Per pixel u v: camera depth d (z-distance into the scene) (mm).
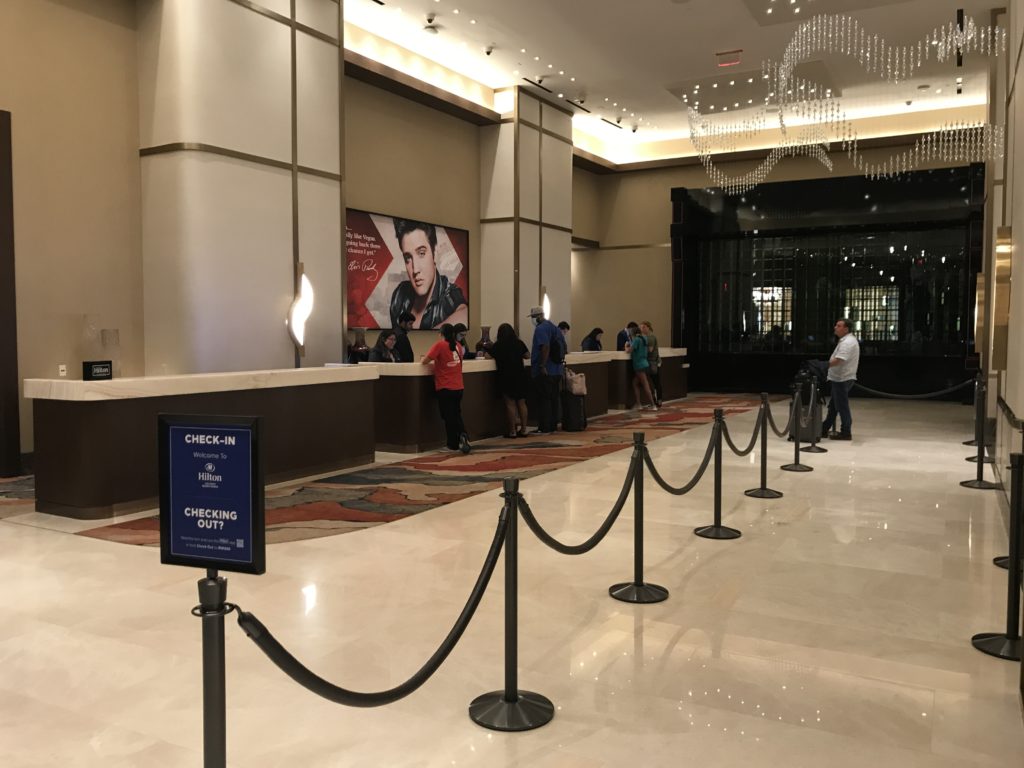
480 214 16375
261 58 9984
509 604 3330
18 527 6352
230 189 9664
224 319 9641
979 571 5316
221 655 2209
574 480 8344
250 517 2152
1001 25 11977
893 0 11672
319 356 10938
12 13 8414
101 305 9266
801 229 19188
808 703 3451
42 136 8688
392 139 14117
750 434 12086
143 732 3195
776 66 14938
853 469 9109
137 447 6840
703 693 3537
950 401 18094
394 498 7422
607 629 4273
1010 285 6777
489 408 11586
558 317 17406
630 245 21375
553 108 17141
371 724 3260
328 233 11016
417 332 14984
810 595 4832
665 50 14055
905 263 18641
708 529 6242
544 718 3273
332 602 4648
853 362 11508
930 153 17891
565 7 12266
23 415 8695
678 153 21016
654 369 16016
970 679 3699
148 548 5746
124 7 9391
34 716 3324
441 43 13781
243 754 3029
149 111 9461
